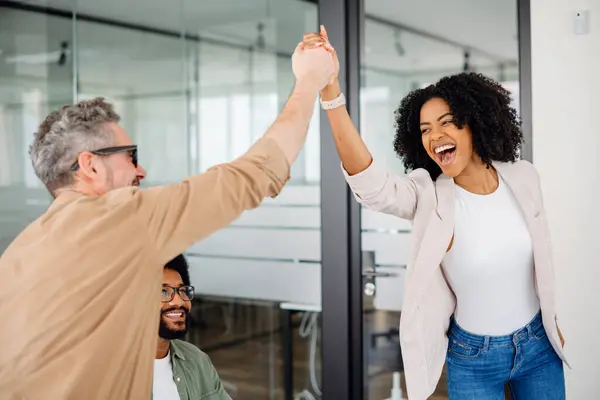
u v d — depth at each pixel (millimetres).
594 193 2844
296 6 3174
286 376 3287
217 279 3410
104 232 1229
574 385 2904
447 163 1960
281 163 1342
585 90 2836
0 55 3896
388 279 3113
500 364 2055
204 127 3354
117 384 1240
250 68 3248
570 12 2838
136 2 3496
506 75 2928
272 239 3291
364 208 3156
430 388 2061
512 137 2023
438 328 2062
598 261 2846
